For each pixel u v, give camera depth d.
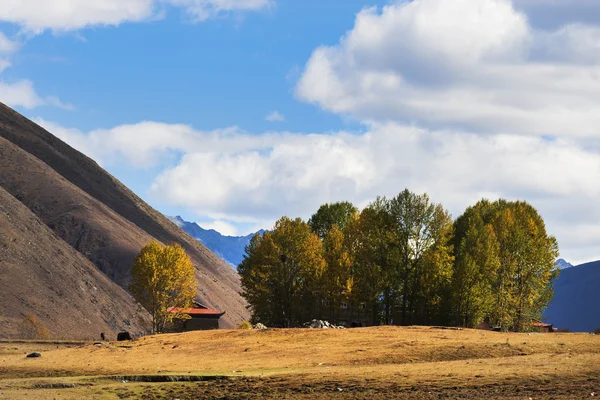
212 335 69.31
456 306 89.94
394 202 93.94
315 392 39.34
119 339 75.62
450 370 42.66
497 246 95.44
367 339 60.19
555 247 99.62
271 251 98.06
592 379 37.88
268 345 60.16
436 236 92.81
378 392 38.28
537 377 38.88
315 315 100.19
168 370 50.09
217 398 39.28
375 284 91.06
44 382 43.94
